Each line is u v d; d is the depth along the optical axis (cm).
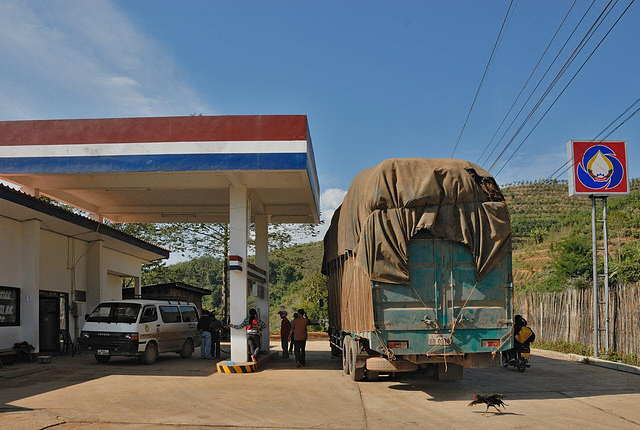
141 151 1484
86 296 2078
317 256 7594
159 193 1964
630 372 1502
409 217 1091
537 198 8744
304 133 1484
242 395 1117
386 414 932
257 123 1488
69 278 1967
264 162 1475
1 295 1555
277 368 1631
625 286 1709
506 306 1101
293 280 6706
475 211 1112
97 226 1925
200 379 1355
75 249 2014
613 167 1873
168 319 1827
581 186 1861
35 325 1627
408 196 1089
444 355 1077
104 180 1708
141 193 1966
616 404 1033
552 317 2239
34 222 1650
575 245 3606
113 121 1496
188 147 1484
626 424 859
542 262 4797
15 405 964
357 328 1229
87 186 1738
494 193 1145
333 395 1124
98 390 1149
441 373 1270
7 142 1501
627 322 1684
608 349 1761
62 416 876
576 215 6556
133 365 1648
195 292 3067
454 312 1087
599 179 1864
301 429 819
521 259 5169
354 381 1316
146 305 1725
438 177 1114
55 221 1733
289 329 1986
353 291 1275
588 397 1112
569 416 919
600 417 911
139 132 1491
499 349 1086
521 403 1043
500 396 926
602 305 1839
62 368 1530
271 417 902
